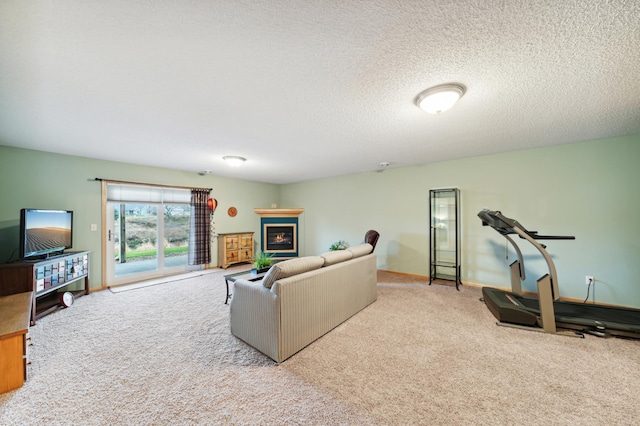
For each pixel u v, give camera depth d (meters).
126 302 3.41
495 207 3.91
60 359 2.04
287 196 7.05
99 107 2.15
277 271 2.04
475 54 1.48
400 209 4.95
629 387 1.66
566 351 2.12
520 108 2.22
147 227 4.76
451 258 4.35
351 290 2.86
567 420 1.40
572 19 1.20
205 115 2.35
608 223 3.13
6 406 1.53
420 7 1.15
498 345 2.22
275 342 1.98
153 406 1.53
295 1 1.11
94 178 4.02
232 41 1.36
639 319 2.50
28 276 2.77
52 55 1.45
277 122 2.54
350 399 1.58
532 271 3.63
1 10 1.10
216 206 5.73
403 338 2.37
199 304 3.33
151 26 1.24
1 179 3.26
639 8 1.12
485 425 1.37
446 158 4.19
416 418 1.42
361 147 3.47
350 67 1.61
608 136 3.05
